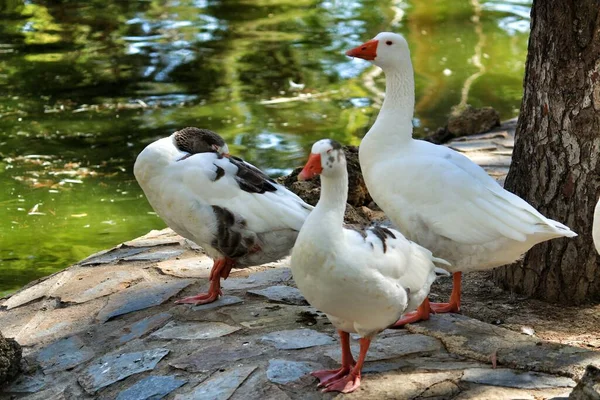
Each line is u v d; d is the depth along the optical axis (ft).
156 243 30.09
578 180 23.24
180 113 49.75
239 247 23.43
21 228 36.37
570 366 18.90
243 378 19.26
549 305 24.02
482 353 19.85
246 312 23.26
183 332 22.33
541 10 23.39
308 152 43.52
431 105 51.55
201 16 72.08
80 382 20.71
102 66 58.39
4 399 20.65
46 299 26.08
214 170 23.25
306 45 63.93
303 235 17.54
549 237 20.61
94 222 37.01
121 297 25.35
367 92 53.67
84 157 43.83
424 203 21.47
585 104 22.80
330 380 18.70
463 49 63.72
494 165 36.24
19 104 51.21
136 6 74.95
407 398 17.87
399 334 21.33
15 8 73.00
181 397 18.99
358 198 32.07
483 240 21.08
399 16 73.46
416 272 18.94
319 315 22.84
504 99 52.44
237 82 55.47
